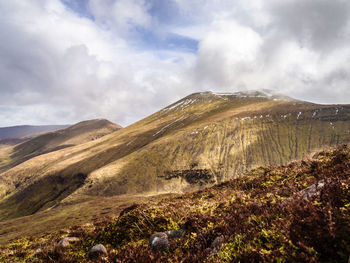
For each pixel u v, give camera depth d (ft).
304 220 8.48
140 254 12.09
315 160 23.93
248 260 8.47
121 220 19.76
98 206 276.21
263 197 17.51
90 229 27.78
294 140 613.93
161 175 556.10
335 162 20.90
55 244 21.12
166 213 18.52
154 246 13.16
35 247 26.68
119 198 327.67
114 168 590.55
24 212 574.56
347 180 11.42
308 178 18.85
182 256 11.05
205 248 11.64
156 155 622.54
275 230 9.32
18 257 22.49
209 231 12.66
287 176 23.47
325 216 8.11
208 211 16.94
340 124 629.92
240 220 12.47
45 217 255.91
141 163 598.34
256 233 10.00
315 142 593.42
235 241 10.10
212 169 550.36
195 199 25.88
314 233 7.71
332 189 10.52
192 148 631.15
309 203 9.57
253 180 26.53
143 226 17.85
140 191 513.86
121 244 17.17
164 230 16.85
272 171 27.43
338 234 7.05
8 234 191.11
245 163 554.46
